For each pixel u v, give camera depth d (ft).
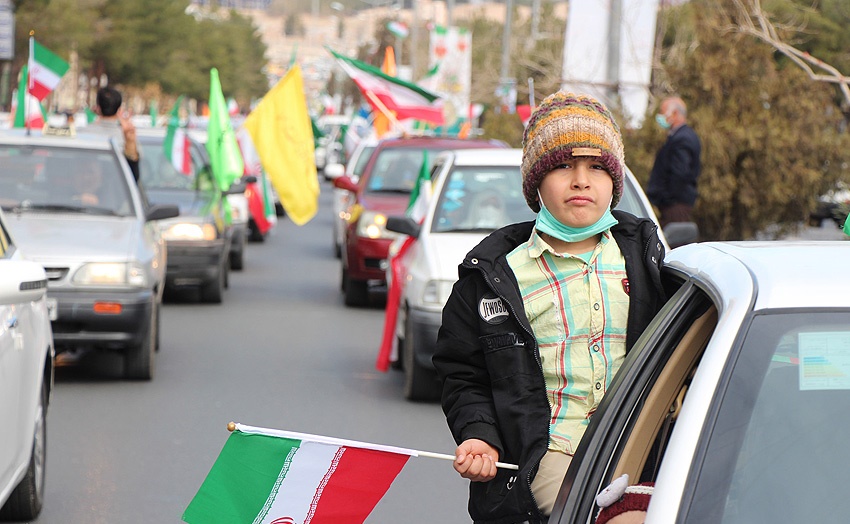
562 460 12.26
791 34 60.64
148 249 37.40
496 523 12.28
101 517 22.86
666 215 47.85
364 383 37.32
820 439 8.65
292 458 12.64
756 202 56.03
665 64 62.23
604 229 12.55
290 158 59.41
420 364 34.06
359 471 12.70
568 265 12.60
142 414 32.01
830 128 57.98
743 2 56.95
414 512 23.85
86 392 34.99
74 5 188.24
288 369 39.40
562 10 239.71
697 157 47.44
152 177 59.52
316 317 52.08
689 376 11.65
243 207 70.59
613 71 63.10
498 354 12.29
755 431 8.66
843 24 71.61
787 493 8.46
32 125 56.39
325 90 378.73
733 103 56.85
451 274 33.65
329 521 12.78
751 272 9.59
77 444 28.58
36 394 22.15
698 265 10.94
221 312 52.80
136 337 35.68
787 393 8.81
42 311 23.76
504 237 12.86
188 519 12.73
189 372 38.42
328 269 72.95
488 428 12.23
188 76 280.51
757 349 8.95
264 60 468.75
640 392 10.76
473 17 216.74
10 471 19.90
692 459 8.57
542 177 12.59
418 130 95.61
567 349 12.40
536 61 112.78
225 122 58.75
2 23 106.73
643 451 10.50
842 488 8.50
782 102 56.65
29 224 37.42
